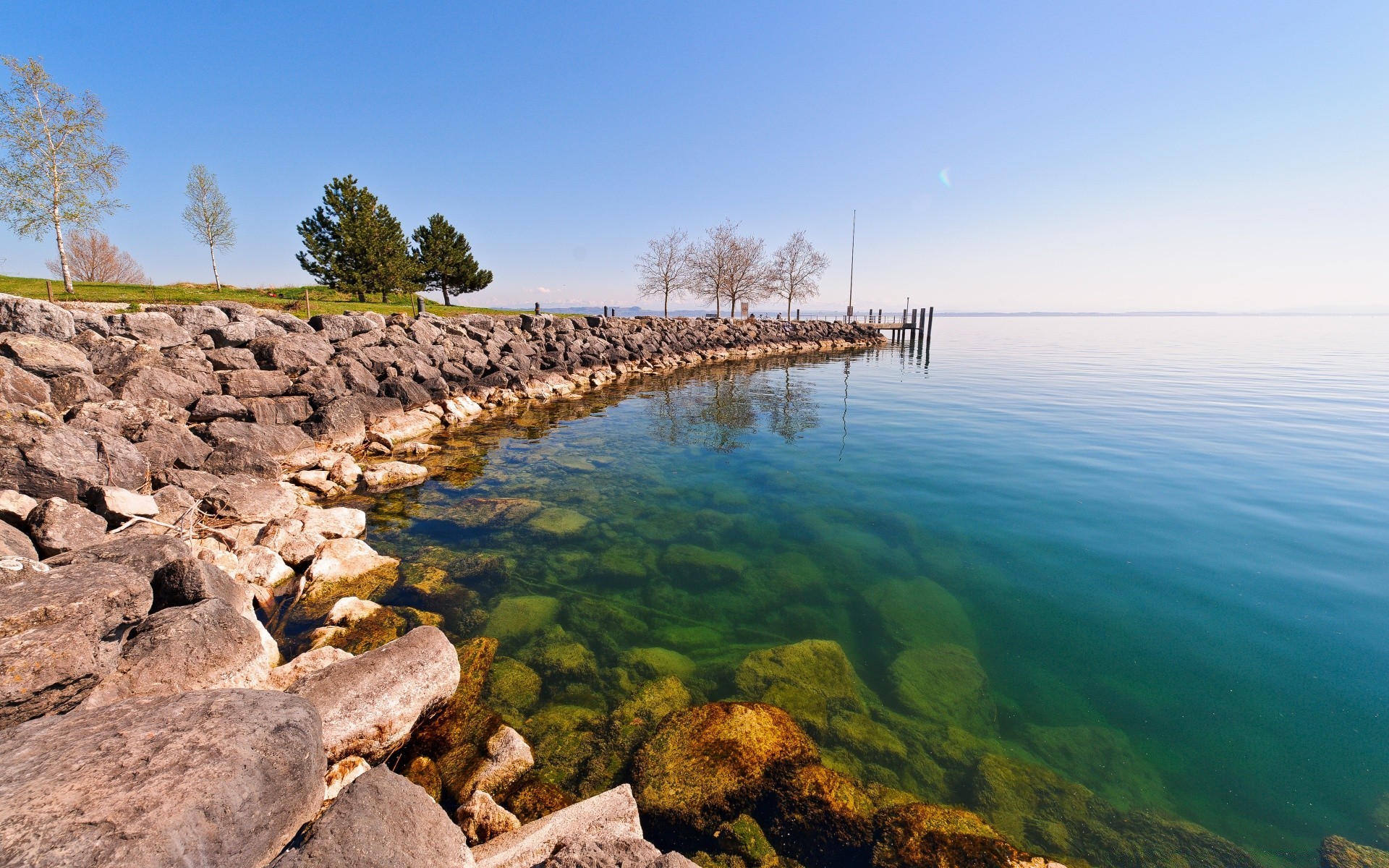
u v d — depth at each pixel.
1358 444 12.84
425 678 4.18
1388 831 3.64
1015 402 19.31
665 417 17.31
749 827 3.59
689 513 9.30
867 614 6.37
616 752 4.23
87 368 8.32
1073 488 10.10
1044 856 3.49
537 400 20.02
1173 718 4.67
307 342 12.86
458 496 9.89
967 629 5.96
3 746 2.11
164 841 1.92
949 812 3.63
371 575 6.70
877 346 50.38
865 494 10.02
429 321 19.09
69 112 25.89
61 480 5.71
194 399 9.55
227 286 40.00
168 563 4.28
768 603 6.65
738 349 40.28
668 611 6.45
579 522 8.84
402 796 2.67
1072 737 4.51
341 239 31.17
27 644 2.65
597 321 31.05
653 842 3.50
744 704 4.47
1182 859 3.47
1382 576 6.73
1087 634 5.79
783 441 14.20
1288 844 3.59
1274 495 9.52
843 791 3.78
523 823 3.45
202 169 39.03
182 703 2.55
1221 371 27.95
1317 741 4.37
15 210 25.14
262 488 7.90
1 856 1.68
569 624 6.15
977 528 8.40
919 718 4.76
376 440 12.30
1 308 8.37
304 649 5.16
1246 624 5.86
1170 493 9.69
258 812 2.30
